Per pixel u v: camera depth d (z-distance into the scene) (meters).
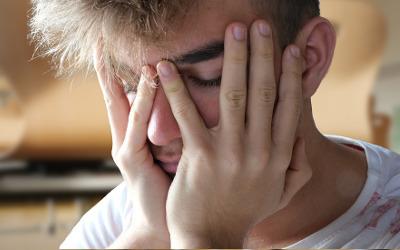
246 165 0.70
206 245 0.71
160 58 0.66
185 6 0.65
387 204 0.77
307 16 0.73
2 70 1.26
